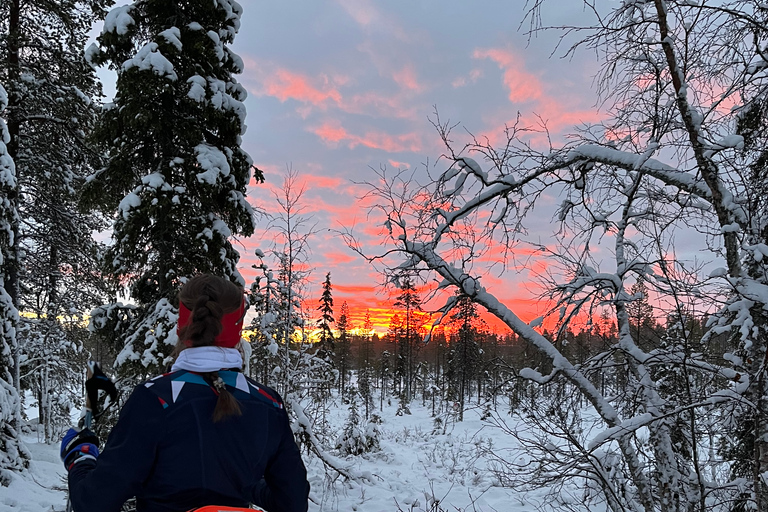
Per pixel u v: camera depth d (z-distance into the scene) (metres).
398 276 5.84
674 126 4.86
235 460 1.31
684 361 4.49
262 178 9.31
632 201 5.72
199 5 8.23
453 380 23.92
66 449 1.46
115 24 7.88
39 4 10.65
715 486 4.90
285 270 10.77
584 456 4.71
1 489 7.88
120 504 1.23
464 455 14.34
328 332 19.27
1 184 8.36
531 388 5.49
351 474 10.80
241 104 8.32
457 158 5.59
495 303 5.70
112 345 8.49
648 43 4.77
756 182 4.80
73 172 11.88
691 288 4.44
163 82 7.39
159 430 1.25
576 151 5.41
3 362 8.88
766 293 4.18
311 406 11.15
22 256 11.24
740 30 4.56
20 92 10.23
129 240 7.52
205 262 7.88
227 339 1.46
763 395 4.20
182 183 8.00
